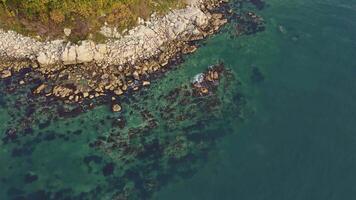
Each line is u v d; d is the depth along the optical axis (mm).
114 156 46875
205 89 52750
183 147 47438
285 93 52156
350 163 45438
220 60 55969
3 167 46000
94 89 52719
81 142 48062
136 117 50281
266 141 47562
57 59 55156
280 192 43312
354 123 48938
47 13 55844
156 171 45562
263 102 51281
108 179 45062
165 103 51531
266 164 45562
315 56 56094
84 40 55500
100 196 43781
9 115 50281
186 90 52719
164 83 53531
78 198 43656
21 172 45656
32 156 46906
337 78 53531
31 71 54469
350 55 56031
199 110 50781
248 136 48094
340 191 43250
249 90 52594
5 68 54688
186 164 46000
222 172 45156
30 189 44375
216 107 51000
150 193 43844
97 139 48312
